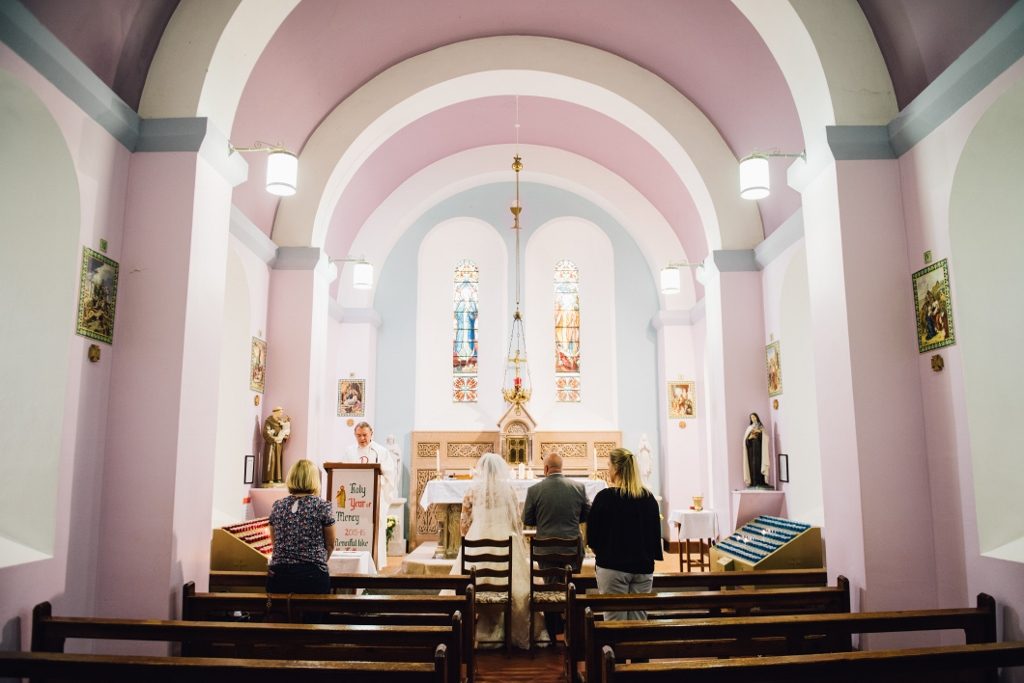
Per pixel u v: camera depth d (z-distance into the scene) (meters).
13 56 4.55
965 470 5.36
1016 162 5.30
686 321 14.56
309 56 9.00
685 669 3.53
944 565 5.62
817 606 6.40
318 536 5.45
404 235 15.33
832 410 6.36
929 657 3.76
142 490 5.59
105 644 5.35
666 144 10.73
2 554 4.59
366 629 4.20
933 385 5.79
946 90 5.38
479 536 7.39
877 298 6.09
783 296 9.61
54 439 5.02
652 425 14.84
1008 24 4.70
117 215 5.79
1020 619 4.77
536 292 15.39
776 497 9.68
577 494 7.08
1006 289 5.49
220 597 5.44
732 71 9.28
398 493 13.95
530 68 10.37
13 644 4.52
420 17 9.68
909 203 6.10
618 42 10.26
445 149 14.66
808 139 6.77
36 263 5.17
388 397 14.74
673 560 13.09
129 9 5.74
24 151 5.11
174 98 6.11
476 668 6.41
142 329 5.78
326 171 10.24
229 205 6.68
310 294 10.09
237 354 9.27
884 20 6.27
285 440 9.88
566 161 15.02
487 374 15.11
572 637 5.26
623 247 15.45
